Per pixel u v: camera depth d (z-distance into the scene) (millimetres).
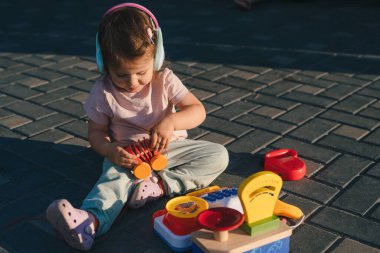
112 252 2207
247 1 6484
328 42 5242
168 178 2582
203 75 4398
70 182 2768
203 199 2291
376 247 2227
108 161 2523
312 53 4922
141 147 2463
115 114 2535
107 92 2514
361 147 3123
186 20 6156
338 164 2924
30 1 7336
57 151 3109
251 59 4785
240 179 2789
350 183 2730
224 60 4770
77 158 3027
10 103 3854
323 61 4711
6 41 5461
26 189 2703
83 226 2150
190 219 2156
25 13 6652
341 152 3066
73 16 6484
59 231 2150
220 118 3562
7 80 4340
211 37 5465
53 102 3873
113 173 2434
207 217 1961
